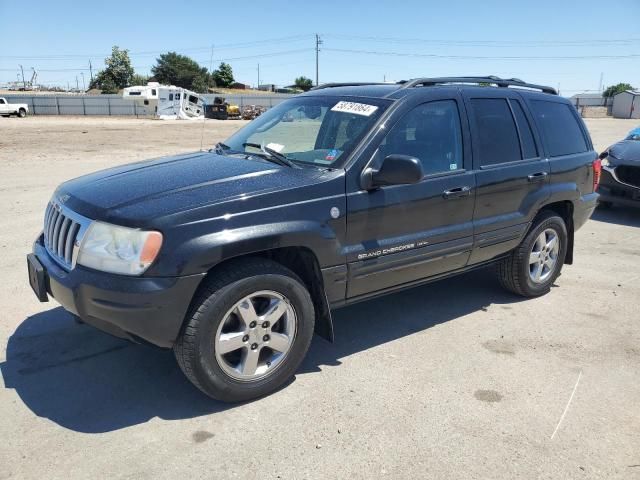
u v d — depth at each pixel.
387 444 3.07
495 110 4.78
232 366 3.40
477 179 4.45
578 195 5.48
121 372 3.79
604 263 6.60
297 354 3.60
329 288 3.71
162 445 3.03
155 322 3.07
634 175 8.74
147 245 3.02
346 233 3.69
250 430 3.18
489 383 3.75
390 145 3.92
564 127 5.49
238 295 3.25
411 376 3.82
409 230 4.06
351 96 4.32
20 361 3.90
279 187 3.44
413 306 5.13
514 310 5.07
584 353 4.22
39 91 116.69
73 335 4.30
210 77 102.12
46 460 2.89
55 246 3.59
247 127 4.81
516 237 4.92
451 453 3.01
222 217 3.18
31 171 12.82
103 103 60.59
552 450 3.05
